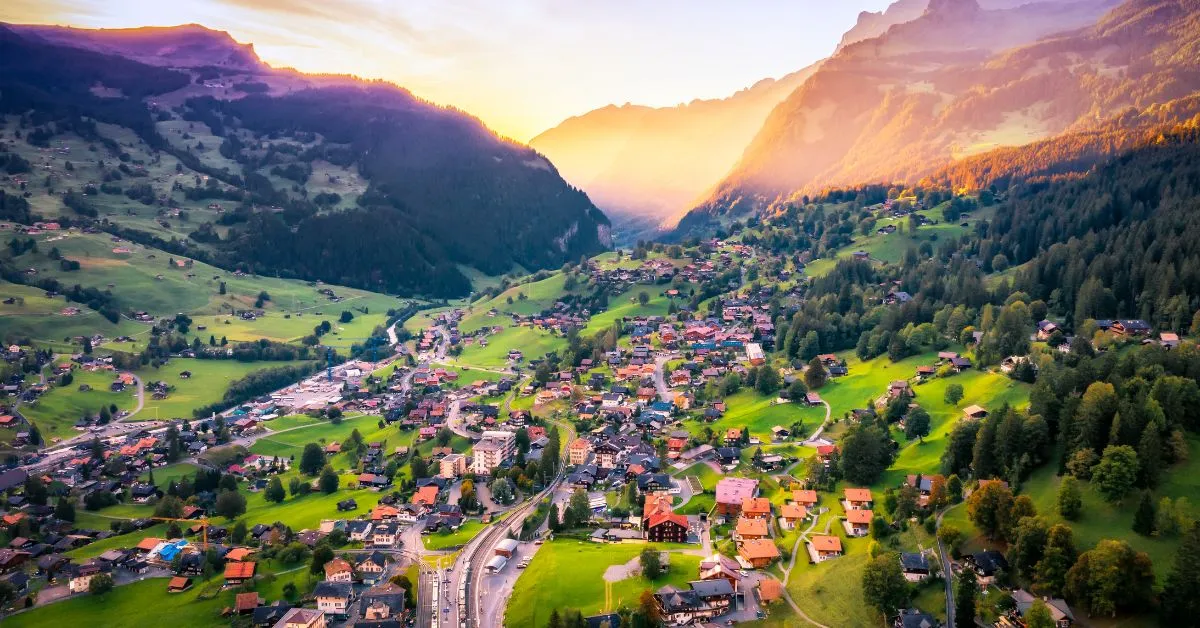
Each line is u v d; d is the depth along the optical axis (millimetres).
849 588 172375
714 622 167625
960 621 153000
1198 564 136875
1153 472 167750
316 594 189375
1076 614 146250
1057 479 180875
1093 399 182500
